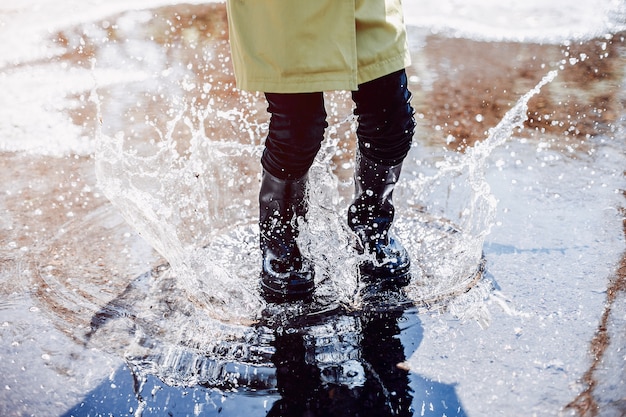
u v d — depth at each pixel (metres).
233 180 2.75
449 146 3.03
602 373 1.68
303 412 1.59
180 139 3.16
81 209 2.59
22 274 2.20
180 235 2.36
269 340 1.85
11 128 3.33
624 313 1.91
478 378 1.68
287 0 1.76
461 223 2.42
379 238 2.12
